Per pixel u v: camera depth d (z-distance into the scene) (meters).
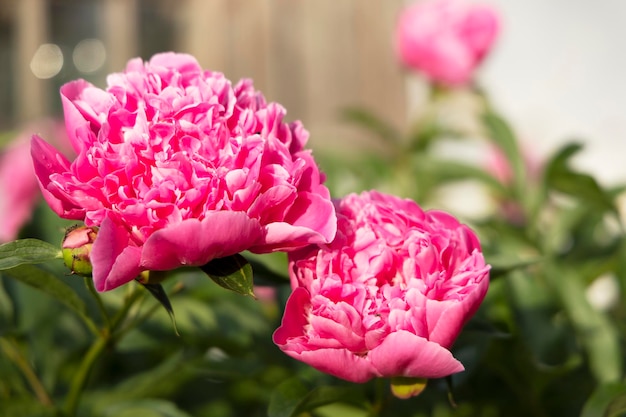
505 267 0.88
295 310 0.77
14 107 3.52
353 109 1.51
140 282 0.77
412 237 0.76
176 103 0.74
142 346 1.00
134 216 0.72
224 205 0.73
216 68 3.60
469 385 1.01
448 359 0.73
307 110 3.50
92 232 0.77
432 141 1.50
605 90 2.52
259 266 0.84
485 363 0.98
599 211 1.11
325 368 0.75
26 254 0.77
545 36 2.60
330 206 0.75
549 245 1.16
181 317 1.01
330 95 3.47
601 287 1.44
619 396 0.84
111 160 0.73
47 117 3.44
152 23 3.66
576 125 2.47
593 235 1.19
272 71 3.51
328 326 0.75
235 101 0.75
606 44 2.54
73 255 0.76
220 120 0.74
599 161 2.33
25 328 0.97
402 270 0.77
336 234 0.76
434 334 0.74
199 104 0.74
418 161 1.42
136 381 0.97
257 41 3.56
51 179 0.74
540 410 0.98
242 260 0.75
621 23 2.54
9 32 3.52
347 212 0.79
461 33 1.48
